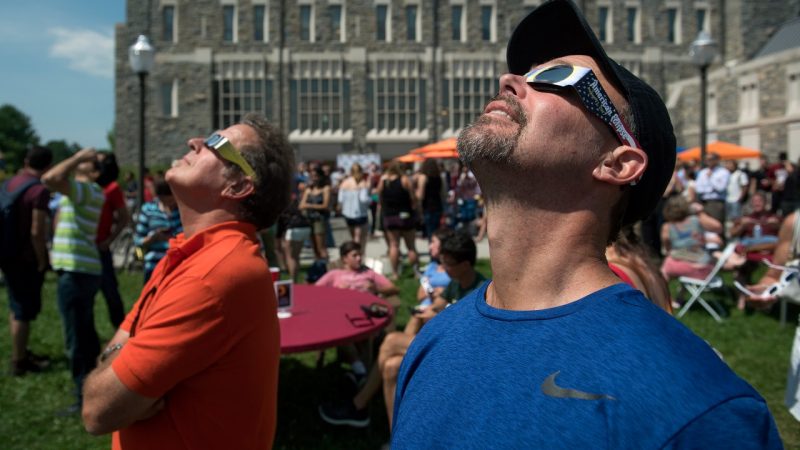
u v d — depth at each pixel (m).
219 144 1.68
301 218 8.17
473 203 13.70
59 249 4.17
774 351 5.48
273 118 28.95
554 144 0.88
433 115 29.23
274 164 1.77
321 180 9.68
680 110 28.89
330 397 4.56
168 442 1.49
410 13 29.55
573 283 0.89
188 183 1.71
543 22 1.07
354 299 4.70
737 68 24.80
